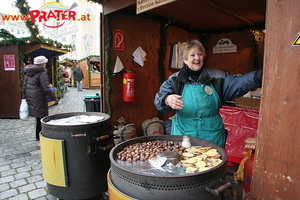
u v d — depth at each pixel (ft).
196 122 6.75
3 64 21.20
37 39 22.59
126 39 12.88
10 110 21.77
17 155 12.76
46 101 14.87
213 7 11.75
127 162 5.12
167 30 14.80
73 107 28.76
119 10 12.20
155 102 6.85
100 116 9.17
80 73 50.29
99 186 7.94
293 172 4.29
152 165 4.93
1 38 21.06
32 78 14.28
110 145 7.97
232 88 6.51
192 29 16.62
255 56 15.56
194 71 6.77
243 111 11.38
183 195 4.15
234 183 4.50
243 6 11.82
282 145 4.37
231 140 11.60
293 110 4.17
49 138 7.31
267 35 4.32
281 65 4.21
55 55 28.66
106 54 12.10
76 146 7.29
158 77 14.90
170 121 14.51
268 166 4.59
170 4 11.37
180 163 5.00
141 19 13.41
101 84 12.66
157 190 4.15
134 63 13.43
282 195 4.46
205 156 5.22
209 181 4.35
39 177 10.27
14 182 9.82
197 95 6.57
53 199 8.54
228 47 16.78
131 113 13.76
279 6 4.12
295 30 3.99
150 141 6.51
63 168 7.31
